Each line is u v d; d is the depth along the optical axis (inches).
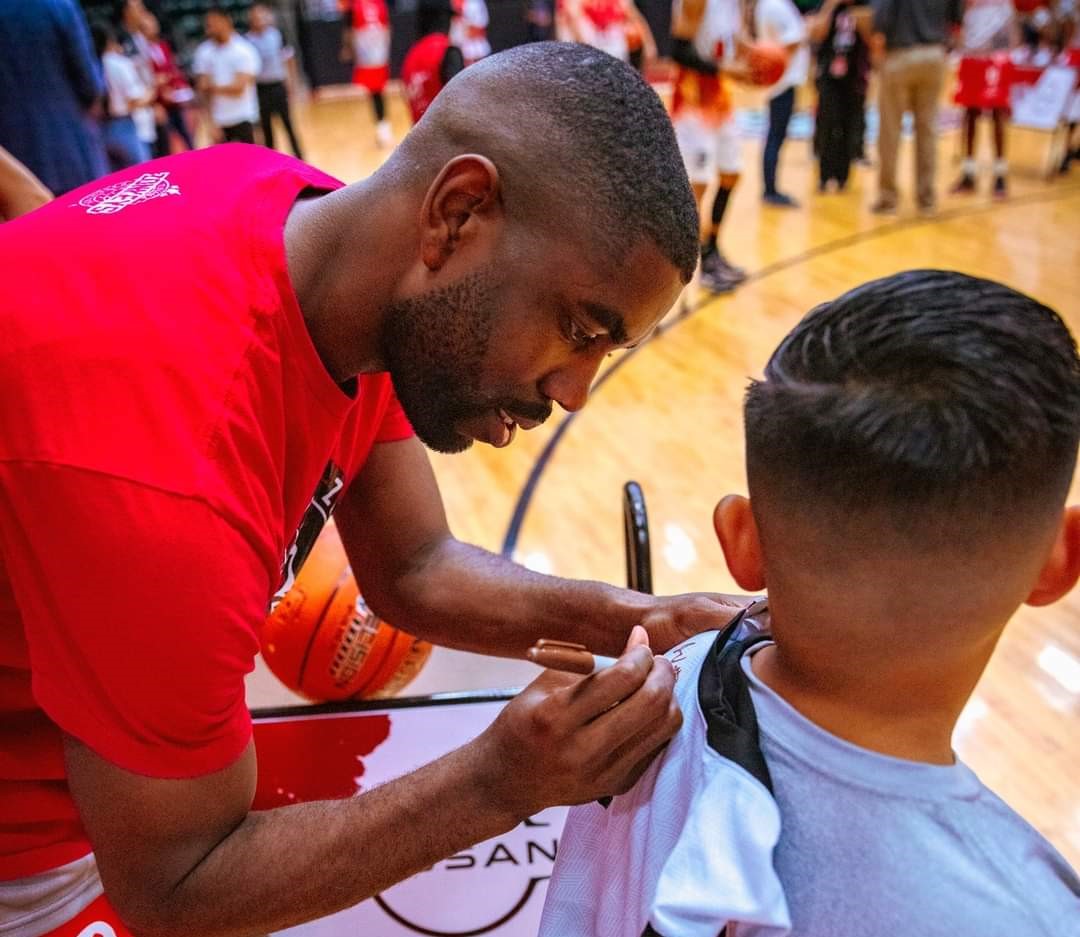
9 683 34.2
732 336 170.9
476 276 31.4
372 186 33.2
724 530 26.8
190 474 28.7
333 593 55.6
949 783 24.0
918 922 22.4
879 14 226.4
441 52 152.6
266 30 298.2
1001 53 238.4
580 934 29.2
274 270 32.5
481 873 49.4
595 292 30.8
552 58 31.5
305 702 59.6
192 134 347.6
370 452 46.6
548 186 30.1
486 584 47.1
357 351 34.6
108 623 28.6
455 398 33.9
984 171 280.7
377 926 48.4
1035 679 87.7
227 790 32.5
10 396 28.6
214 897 32.9
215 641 29.5
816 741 24.5
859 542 22.4
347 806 33.9
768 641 28.7
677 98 178.4
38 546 28.5
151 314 30.0
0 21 116.2
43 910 38.4
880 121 233.8
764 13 201.9
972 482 21.3
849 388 22.1
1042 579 24.9
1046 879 23.3
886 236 223.0
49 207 35.4
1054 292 180.1
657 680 29.4
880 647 23.6
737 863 22.8
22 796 36.3
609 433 138.7
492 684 62.8
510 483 126.6
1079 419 22.0
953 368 21.4
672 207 30.7
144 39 268.1
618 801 29.9
